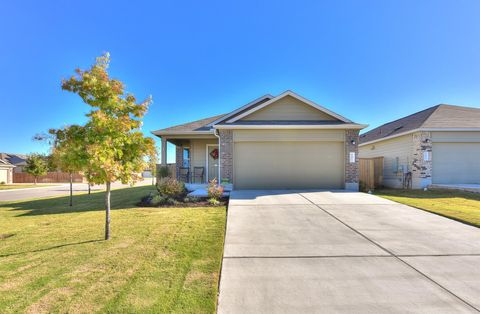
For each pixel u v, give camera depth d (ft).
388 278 10.99
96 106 16.28
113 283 10.48
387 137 49.75
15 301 9.21
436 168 41.29
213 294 9.67
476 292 9.85
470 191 35.91
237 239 16.19
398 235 16.84
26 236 17.54
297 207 25.14
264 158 37.47
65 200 37.78
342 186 37.11
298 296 9.61
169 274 11.30
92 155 14.73
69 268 11.98
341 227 18.72
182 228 18.75
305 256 13.46
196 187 39.24
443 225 19.12
